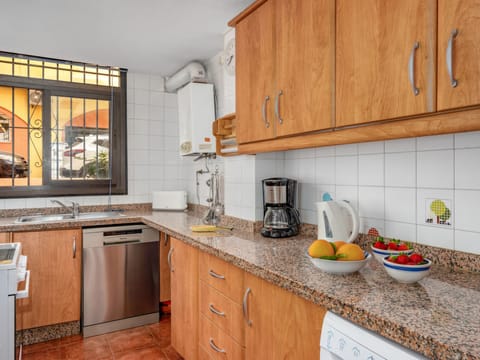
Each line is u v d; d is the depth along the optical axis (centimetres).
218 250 171
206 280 191
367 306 96
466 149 132
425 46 107
